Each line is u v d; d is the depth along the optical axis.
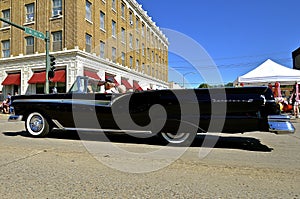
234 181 3.23
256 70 13.50
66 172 3.54
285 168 3.81
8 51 22.94
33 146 5.29
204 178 3.34
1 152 4.72
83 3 20.00
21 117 6.52
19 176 3.36
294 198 2.71
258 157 4.50
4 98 22.38
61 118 6.14
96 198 2.69
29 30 13.54
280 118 4.80
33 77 20.48
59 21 20.12
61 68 19.72
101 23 22.33
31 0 21.61
